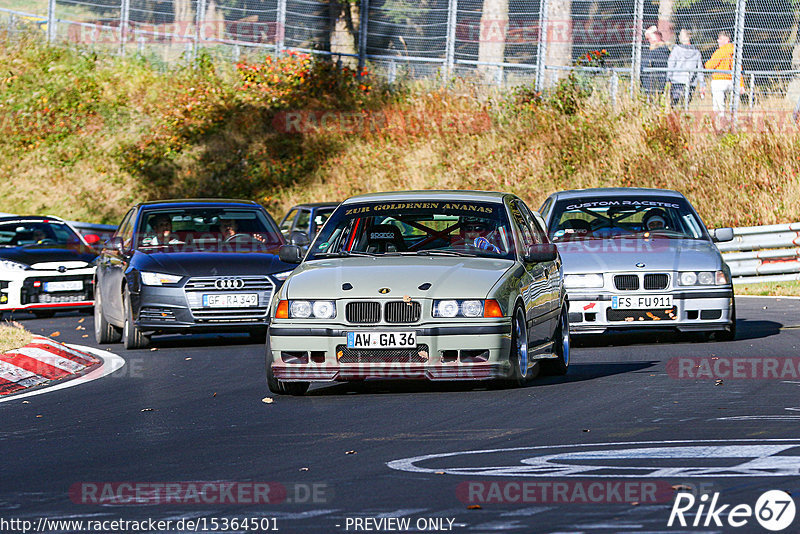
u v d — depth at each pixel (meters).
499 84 112.44
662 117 99.12
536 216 44.47
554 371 40.34
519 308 36.00
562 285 42.38
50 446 28.95
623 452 25.47
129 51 126.44
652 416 30.50
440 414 31.78
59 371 44.03
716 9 101.38
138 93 122.75
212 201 57.72
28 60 124.62
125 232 57.06
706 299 47.41
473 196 40.41
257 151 115.75
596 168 99.19
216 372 43.47
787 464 23.67
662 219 52.50
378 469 24.48
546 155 102.88
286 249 39.88
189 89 121.31
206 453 27.19
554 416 30.86
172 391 38.66
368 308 34.66
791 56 98.31
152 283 50.97
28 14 129.12
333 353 34.59
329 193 109.69
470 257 37.84
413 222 39.38
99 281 56.25
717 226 88.38
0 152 116.25
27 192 111.75
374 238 39.16
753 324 55.56
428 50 116.69
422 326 34.28
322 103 118.44
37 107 120.44
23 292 66.75
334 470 24.58
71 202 110.75
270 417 32.41
